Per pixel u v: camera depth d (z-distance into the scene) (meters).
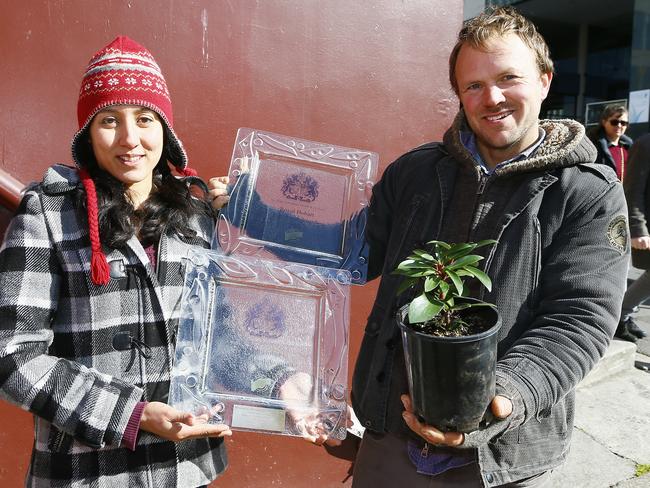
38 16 1.83
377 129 2.29
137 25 1.93
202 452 1.33
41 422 1.24
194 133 2.04
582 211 1.22
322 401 1.32
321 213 1.50
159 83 1.27
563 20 13.74
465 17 9.14
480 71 1.26
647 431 2.98
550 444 1.31
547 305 1.22
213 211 1.47
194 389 1.24
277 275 1.34
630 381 3.52
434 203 1.40
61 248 1.19
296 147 1.54
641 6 10.63
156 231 1.28
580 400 3.27
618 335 3.98
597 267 1.19
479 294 1.27
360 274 1.48
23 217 1.19
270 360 1.31
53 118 1.88
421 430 1.11
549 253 1.25
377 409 1.40
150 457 1.25
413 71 2.31
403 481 1.41
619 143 5.24
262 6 2.08
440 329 1.09
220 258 1.32
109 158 1.25
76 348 1.20
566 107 14.73
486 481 1.25
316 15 2.16
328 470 2.34
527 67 1.25
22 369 1.11
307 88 2.18
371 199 1.58
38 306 1.15
